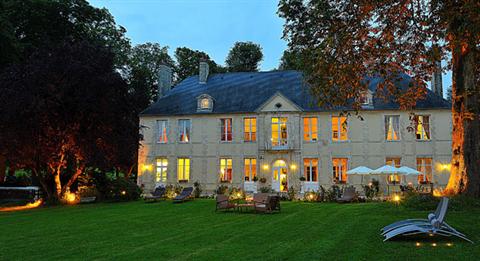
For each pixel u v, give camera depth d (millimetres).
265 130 33812
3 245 10633
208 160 34688
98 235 12094
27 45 30672
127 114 28719
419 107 31750
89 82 24984
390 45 15062
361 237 10180
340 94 15086
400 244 9055
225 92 36969
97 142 26562
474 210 13859
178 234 11906
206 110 35188
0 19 26250
